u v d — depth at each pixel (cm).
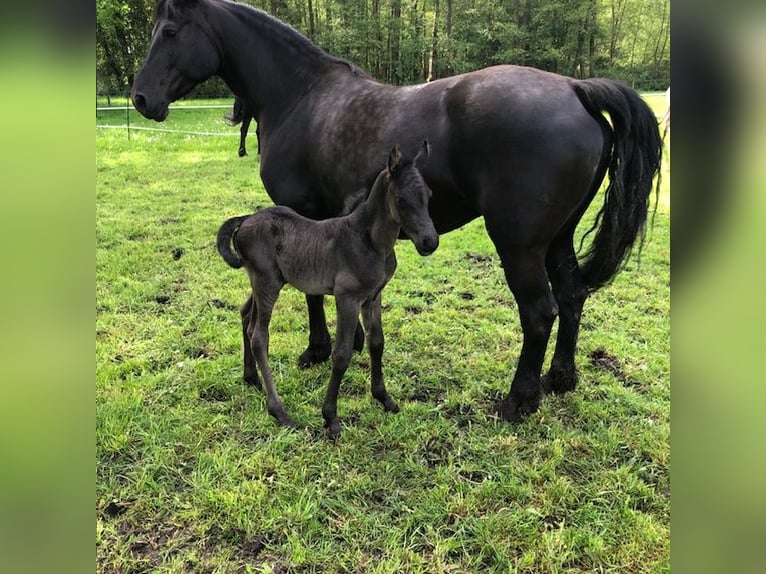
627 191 245
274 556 202
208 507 222
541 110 230
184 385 307
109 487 232
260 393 301
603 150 243
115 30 1552
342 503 223
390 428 270
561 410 286
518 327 384
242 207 681
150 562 199
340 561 198
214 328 374
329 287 256
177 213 653
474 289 452
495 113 234
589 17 2311
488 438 263
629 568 195
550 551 200
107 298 414
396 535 208
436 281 470
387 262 253
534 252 246
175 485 235
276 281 270
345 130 281
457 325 386
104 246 532
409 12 2552
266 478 238
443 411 287
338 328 256
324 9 2691
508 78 241
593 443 257
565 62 2388
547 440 262
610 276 273
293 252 259
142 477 235
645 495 227
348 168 281
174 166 930
